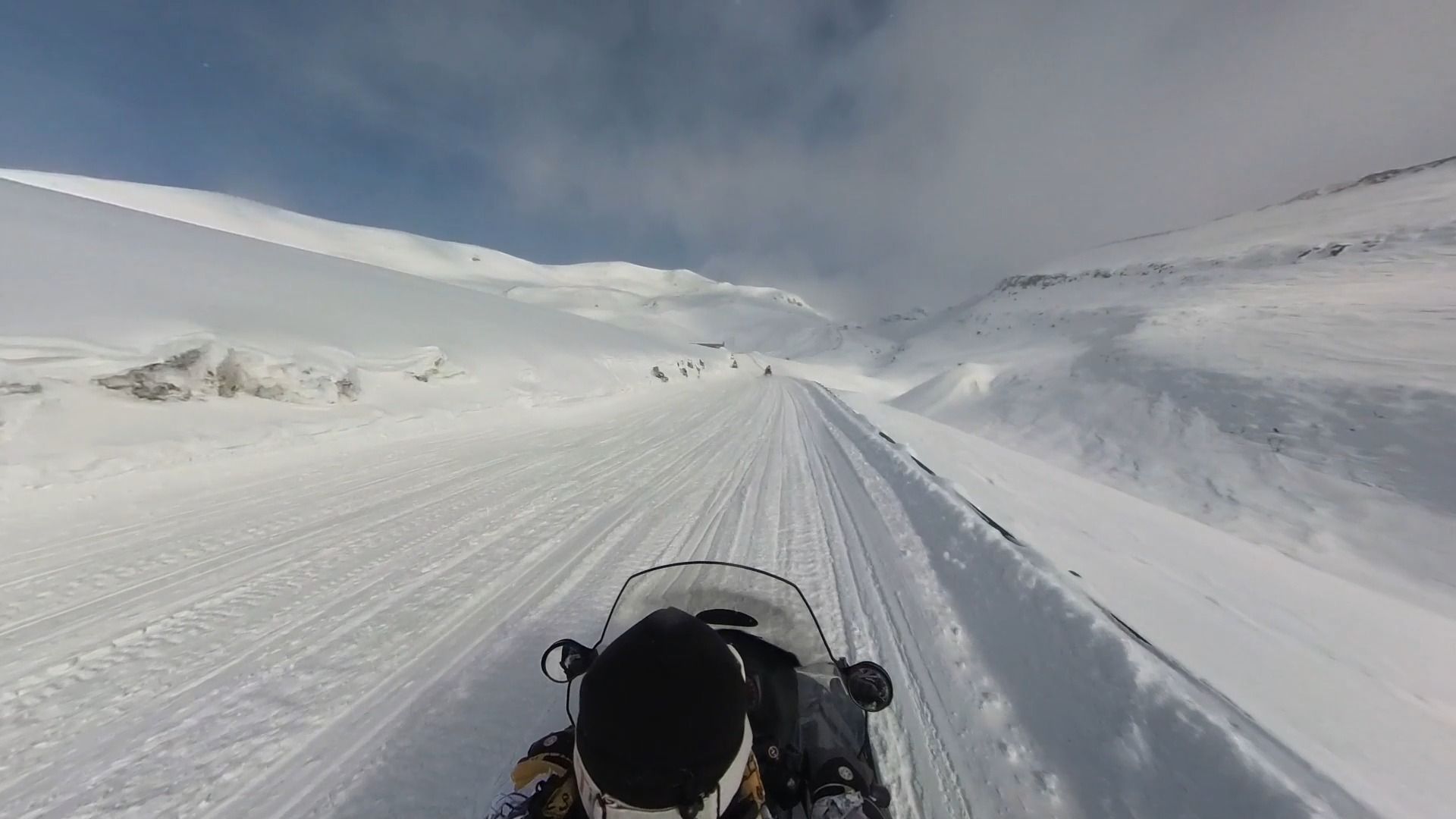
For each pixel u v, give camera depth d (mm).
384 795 1985
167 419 5777
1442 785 1985
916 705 2531
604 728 828
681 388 20906
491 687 2623
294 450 6457
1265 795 1777
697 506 5785
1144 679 2402
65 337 5582
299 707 2471
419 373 9555
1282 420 14148
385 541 4414
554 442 8797
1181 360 20188
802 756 1417
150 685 2598
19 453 4609
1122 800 1921
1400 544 9266
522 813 1181
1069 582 3514
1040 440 19484
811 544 4711
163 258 8711
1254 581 4781
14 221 7840
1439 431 11086
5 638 2904
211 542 4191
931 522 5254
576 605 3469
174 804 1948
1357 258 43875
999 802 1969
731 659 941
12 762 2115
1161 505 12836
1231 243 88750
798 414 15734
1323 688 2688
